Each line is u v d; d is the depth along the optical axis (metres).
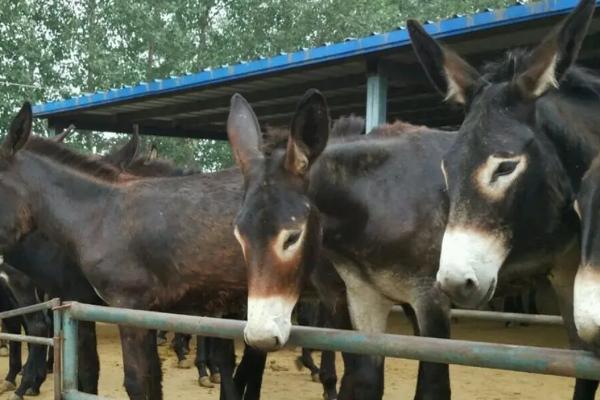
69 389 4.16
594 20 7.29
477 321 12.78
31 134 5.51
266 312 3.18
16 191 5.36
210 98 11.65
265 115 12.29
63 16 21.92
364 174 4.41
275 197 3.40
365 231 4.33
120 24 22.12
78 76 21.03
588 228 2.58
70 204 5.28
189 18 23.16
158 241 5.03
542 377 7.94
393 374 8.26
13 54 19.28
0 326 7.67
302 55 9.02
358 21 22.75
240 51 22.80
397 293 4.38
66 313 4.15
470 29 7.43
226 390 5.43
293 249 3.33
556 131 3.39
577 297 2.49
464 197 3.06
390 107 11.82
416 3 25.23
